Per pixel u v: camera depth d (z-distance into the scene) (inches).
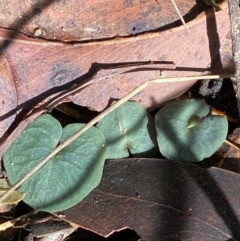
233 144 5.7
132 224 5.3
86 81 5.3
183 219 5.3
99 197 5.4
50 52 5.2
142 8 5.3
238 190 5.4
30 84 5.2
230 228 5.3
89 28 5.3
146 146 5.7
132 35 5.3
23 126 5.2
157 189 5.4
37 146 5.4
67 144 5.3
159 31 5.4
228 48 5.7
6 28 5.1
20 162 5.4
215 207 5.4
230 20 5.4
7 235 5.5
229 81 6.0
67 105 5.8
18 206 5.5
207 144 5.6
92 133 5.5
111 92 5.4
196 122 5.6
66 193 5.3
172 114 5.6
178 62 5.5
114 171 5.5
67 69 5.2
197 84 6.0
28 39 5.1
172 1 5.2
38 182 5.3
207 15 5.4
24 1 5.1
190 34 5.4
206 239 5.3
